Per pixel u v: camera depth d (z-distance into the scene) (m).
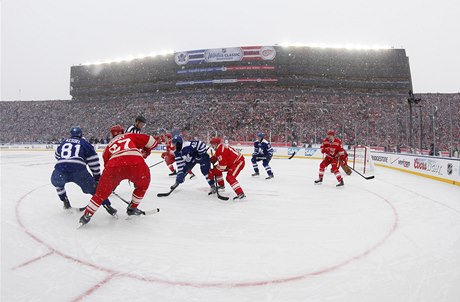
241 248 3.37
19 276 2.64
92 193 4.37
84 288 2.46
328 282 2.61
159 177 8.78
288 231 3.98
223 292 2.42
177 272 2.76
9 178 8.63
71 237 3.60
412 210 5.30
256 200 5.81
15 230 3.83
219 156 5.57
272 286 2.53
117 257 3.07
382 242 3.62
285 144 23.09
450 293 2.45
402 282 2.63
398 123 25.66
